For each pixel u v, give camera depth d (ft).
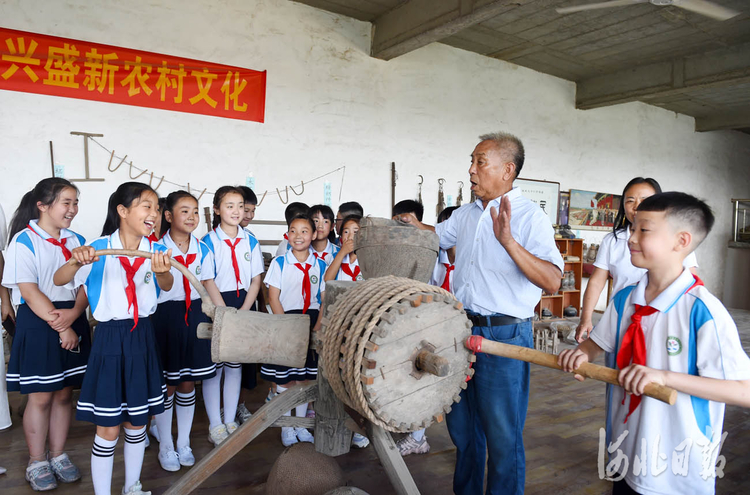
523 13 16.06
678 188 27.78
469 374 4.34
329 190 16.49
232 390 8.50
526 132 21.38
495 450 5.76
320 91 16.19
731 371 3.57
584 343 4.65
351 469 7.68
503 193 5.92
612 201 24.66
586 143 23.49
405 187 18.10
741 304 31.30
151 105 13.69
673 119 27.17
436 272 8.16
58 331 6.67
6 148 12.23
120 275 6.07
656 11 15.65
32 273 6.63
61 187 6.98
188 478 5.01
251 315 4.86
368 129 17.19
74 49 12.74
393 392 3.90
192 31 14.12
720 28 16.79
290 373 8.36
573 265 22.07
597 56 19.67
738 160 31.30
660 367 3.91
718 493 7.26
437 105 18.70
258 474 7.40
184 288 7.82
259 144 15.24
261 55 15.14
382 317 3.76
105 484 5.98
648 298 4.11
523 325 5.80
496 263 5.77
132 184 6.16
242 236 9.02
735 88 22.94
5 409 8.66
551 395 11.39
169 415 7.50
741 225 31.04
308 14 15.83
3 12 12.05
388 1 15.46
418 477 7.52
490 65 20.04
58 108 12.67
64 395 7.09
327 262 8.96
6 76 12.14
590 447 8.70
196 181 14.37
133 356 6.11
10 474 7.18
